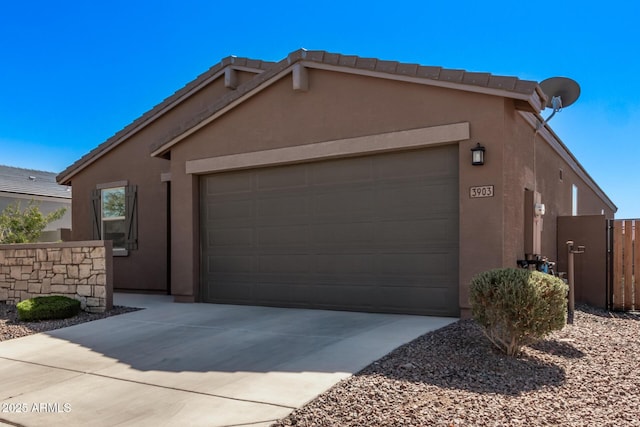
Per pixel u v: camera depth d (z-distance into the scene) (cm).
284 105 911
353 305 847
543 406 402
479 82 713
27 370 577
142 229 1285
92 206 1383
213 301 1010
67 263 977
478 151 714
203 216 1030
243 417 402
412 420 378
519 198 788
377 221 829
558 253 1067
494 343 554
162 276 1245
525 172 834
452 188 765
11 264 1082
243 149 957
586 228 1009
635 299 932
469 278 724
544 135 1008
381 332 661
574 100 939
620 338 644
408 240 799
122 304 1026
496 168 712
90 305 939
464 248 730
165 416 416
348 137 839
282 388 464
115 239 1344
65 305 888
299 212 910
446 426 366
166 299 1102
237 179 988
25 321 874
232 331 720
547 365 512
